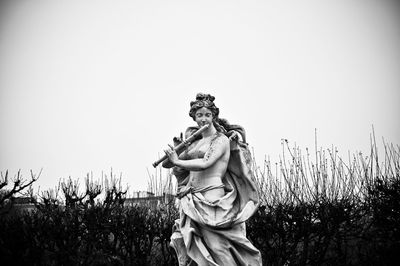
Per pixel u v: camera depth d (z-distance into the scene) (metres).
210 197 5.57
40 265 9.58
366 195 12.31
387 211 11.09
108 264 10.70
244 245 5.38
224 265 5.28
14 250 9.16
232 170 5.92
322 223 10.97
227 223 5.31
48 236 9.97
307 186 12.56
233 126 6.12
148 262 11.02
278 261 10.96
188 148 6.02
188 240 5.33
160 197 13.42
